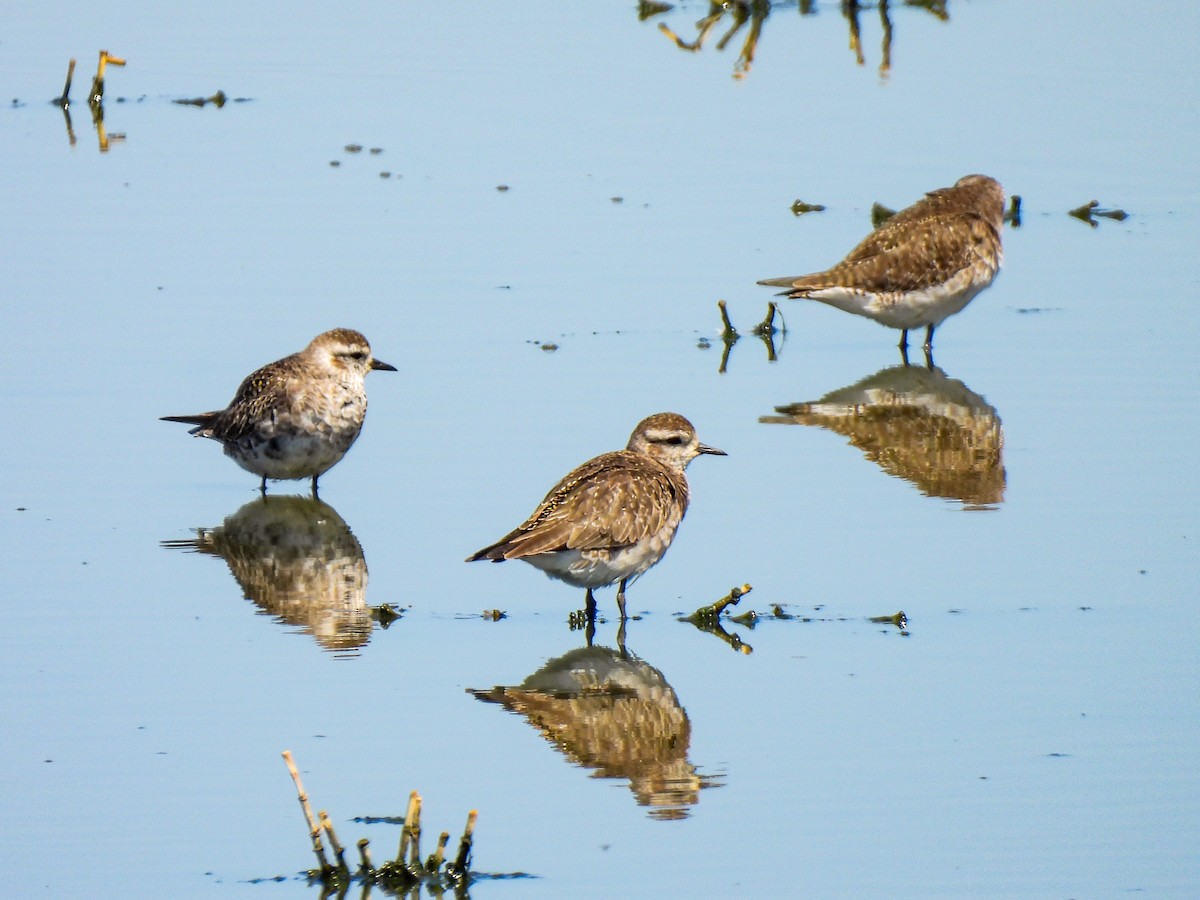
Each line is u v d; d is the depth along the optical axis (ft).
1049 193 73.92
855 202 72.54
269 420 50.26
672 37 93.09
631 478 41.47
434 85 87.10
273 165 77.00
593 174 76.23
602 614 43.06
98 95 83.35
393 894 30.68
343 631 41.96
